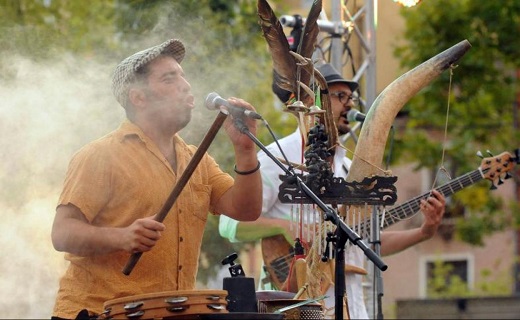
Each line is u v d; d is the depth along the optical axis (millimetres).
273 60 5523
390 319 19531
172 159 5125
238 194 5156
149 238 4668
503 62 17391
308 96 5598
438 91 17516
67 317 4852
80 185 4879
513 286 25422
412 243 6840
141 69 5047
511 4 17062
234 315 4328
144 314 4406
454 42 17000
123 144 5016
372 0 8930
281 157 6617
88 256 4844
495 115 18234
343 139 8680
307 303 4930
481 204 19672
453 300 19078
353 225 5469
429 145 18203
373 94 8906
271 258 6645
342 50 8750
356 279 6809
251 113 4906
